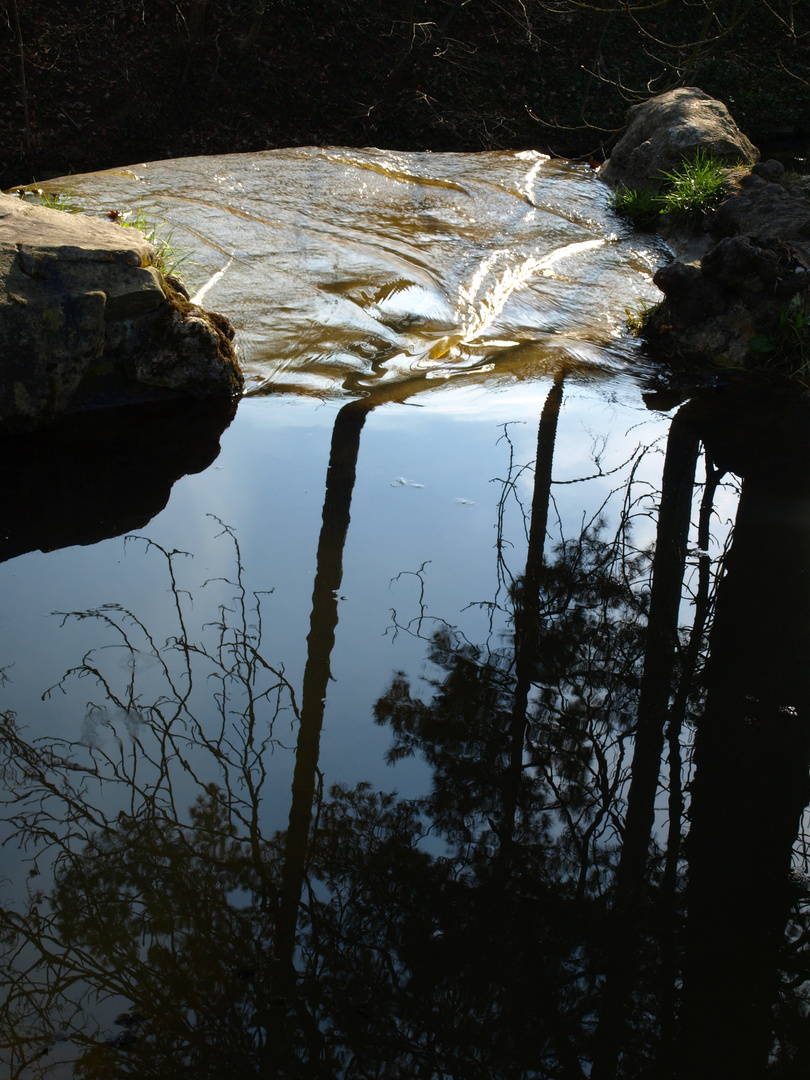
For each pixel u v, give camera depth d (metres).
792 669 3.36
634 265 7.70
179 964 2.20
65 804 2.61
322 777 2.76
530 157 10.33
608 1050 2.03
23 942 2.23
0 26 15.09
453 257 7.45
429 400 5.45
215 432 4.92
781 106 17.19
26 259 4.60
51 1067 1.96
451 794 2.73
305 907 2.36
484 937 2.31
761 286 6.07
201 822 2.57
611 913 2.38
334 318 6.20
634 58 17.81
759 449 5.00
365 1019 2.10
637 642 3.48
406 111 16.61
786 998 2.18
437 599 3.63
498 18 17.61
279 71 16.31
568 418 5.28
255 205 7.85
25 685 3.04
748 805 2.75
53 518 4.06
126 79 15.59
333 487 4.43
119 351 5.02
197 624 3.39
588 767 2.86
